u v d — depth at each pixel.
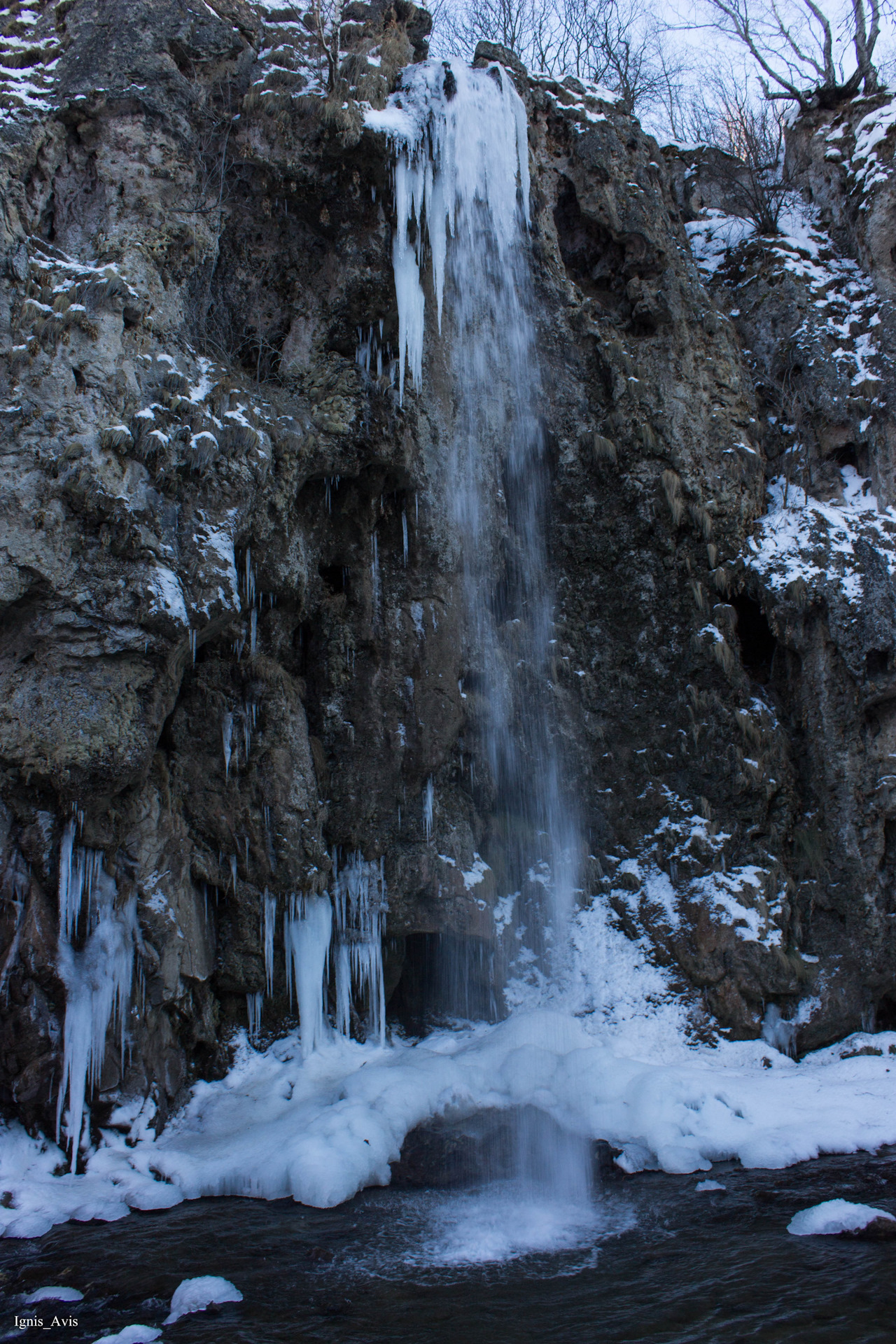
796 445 10.68
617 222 10.20
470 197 8.94
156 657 7.00
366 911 8.81
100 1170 6.69
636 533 10.18
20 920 6.83
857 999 9.11
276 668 8.38
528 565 10.25
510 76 9.77
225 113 8.30
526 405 9.99
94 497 6.68
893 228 11.05
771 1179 6.55
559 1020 8.74
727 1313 4.86
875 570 9.54
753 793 9.48
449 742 9.15
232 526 7.43
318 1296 5.11
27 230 7.40
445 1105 7.50
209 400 7.56
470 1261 5.51
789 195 12.81
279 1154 6.66
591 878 9.82
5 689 6.71
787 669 9.95
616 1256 5.54
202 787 8.03
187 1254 5.60
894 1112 7.43
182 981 7.61
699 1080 7.68
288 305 8.73
